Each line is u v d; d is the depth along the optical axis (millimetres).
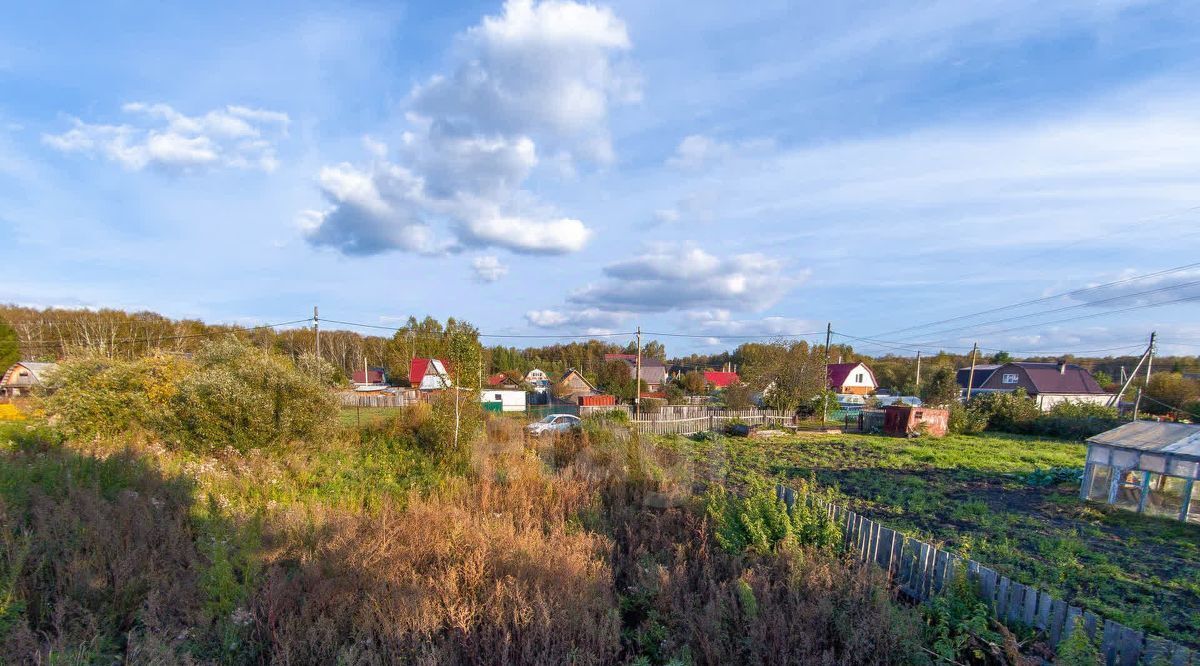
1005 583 5609
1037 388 43000
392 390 51469
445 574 5660
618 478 11781
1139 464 11148
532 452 15328
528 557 6125
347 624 4941
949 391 32938
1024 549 8703
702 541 7684
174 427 12758
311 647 4457
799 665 4688
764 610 5379
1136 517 10883
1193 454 10219
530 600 5219
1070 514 11109
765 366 33312
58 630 4355
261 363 13727
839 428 29828
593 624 5008
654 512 9492
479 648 4828
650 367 65062
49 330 54938
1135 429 11992
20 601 4590
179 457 11766
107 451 11242
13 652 4039
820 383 34188
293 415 13328
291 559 6324
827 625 5332
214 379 12617
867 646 4781
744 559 7020
